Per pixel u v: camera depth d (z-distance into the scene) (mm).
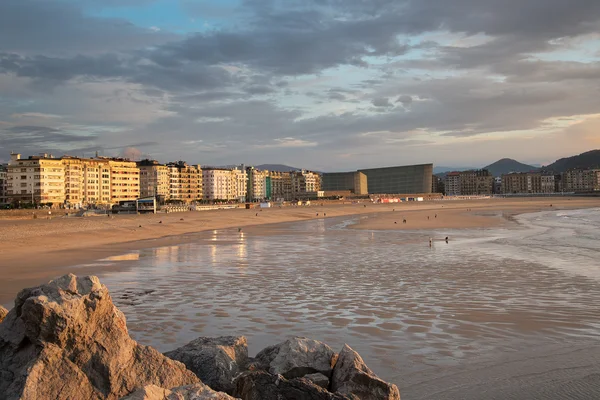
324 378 9703
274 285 27141
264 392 8719
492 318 19031
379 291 25031
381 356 14367
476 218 111750
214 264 36844
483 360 13891
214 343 11125
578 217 111562
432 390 11609
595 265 33781
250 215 127688
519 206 199625
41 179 178250
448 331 17188
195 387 7562
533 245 48219
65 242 57219
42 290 8031
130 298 23703
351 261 37812
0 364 7672
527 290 24938
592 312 19922
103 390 7680
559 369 12984
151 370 8258
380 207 189500
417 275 30312
